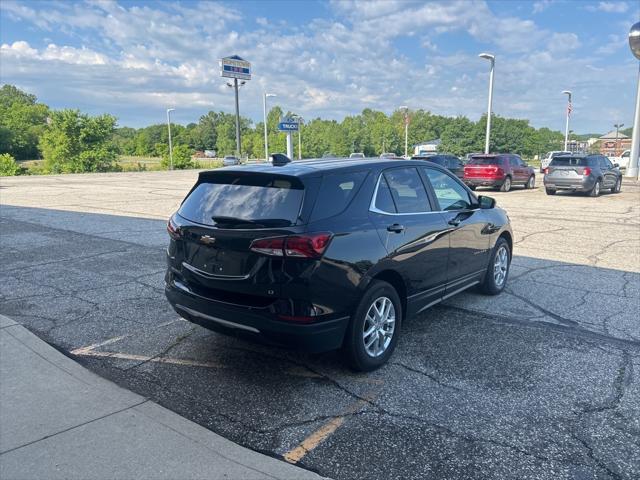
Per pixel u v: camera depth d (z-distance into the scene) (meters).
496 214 6.08
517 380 3.90
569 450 3.00
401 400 3.61
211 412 3.44
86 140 55.56
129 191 22.22
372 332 4.05
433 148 92.06
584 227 11.76
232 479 2.70
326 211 3.70
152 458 2.87
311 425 3.28
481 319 5.31
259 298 3.59
